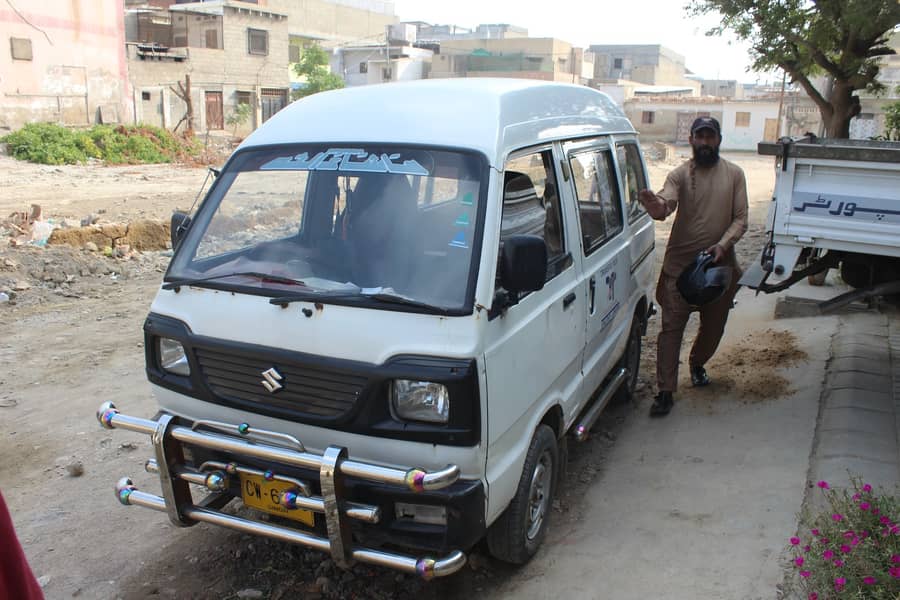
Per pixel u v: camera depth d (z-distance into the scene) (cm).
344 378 303
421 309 303
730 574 353
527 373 343
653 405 562
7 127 2734
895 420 483
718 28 1162
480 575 372
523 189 363
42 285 934
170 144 2820
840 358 599
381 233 338
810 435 485
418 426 296
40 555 394
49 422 555
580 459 500
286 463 312
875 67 1103
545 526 393
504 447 326
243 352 323
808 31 1098
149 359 362
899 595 285
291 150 380
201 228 378
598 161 490
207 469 335
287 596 359
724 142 5091
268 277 339
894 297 596
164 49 3541
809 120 4816
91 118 3041
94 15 3003
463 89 379
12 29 2714
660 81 7981
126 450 512
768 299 844
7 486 466
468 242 318
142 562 387
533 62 5750
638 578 358
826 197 453
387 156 354
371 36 6656
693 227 518
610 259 481
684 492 440
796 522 387
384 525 307
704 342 577
